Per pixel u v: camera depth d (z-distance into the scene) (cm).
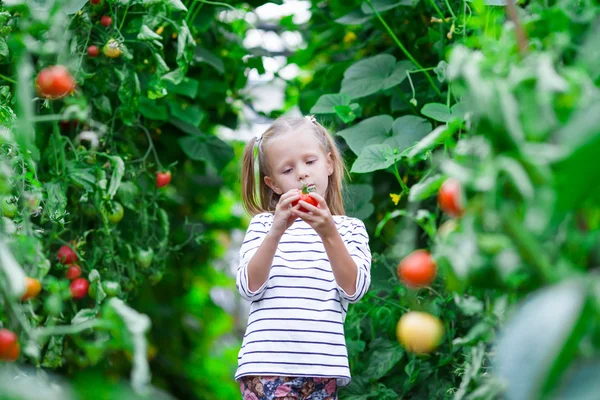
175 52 329
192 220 399
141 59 301
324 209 212
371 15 326
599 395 86
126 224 305
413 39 326
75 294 252
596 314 91
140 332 118
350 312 278
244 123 410
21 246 162
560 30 137
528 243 105
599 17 132
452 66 117
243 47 376
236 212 495
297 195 214
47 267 186
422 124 275
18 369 148
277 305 227
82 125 287
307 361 223
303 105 369
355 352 273
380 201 322
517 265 110
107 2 269
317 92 364
